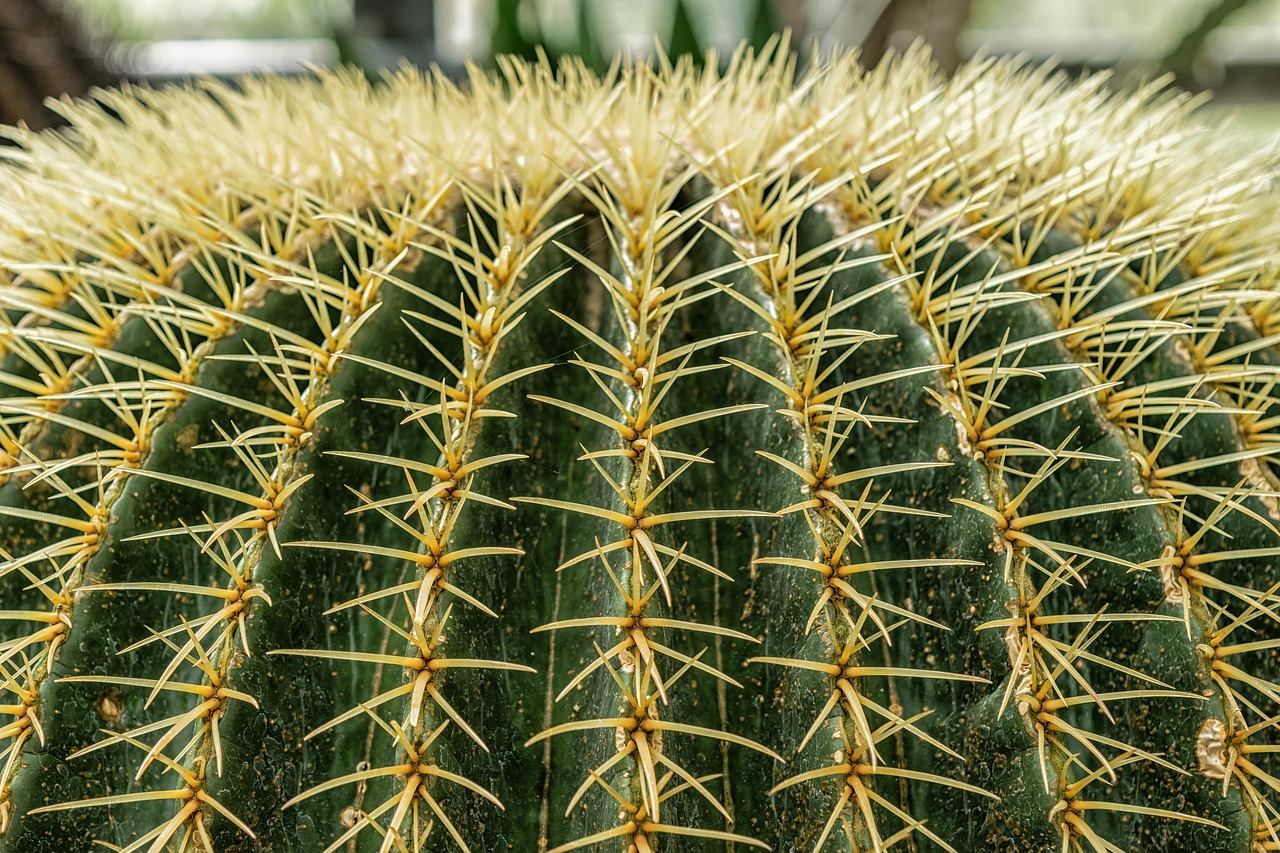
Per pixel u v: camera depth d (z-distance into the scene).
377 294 0.33
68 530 0.33
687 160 0.37
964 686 0.28
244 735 0.27
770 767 0.28
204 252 0.34
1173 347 0.34
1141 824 0.29
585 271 0.36
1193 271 0.39
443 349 0.34
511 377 0.29
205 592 0.27
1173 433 0.30
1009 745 0.27
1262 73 0.95
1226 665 0.28
